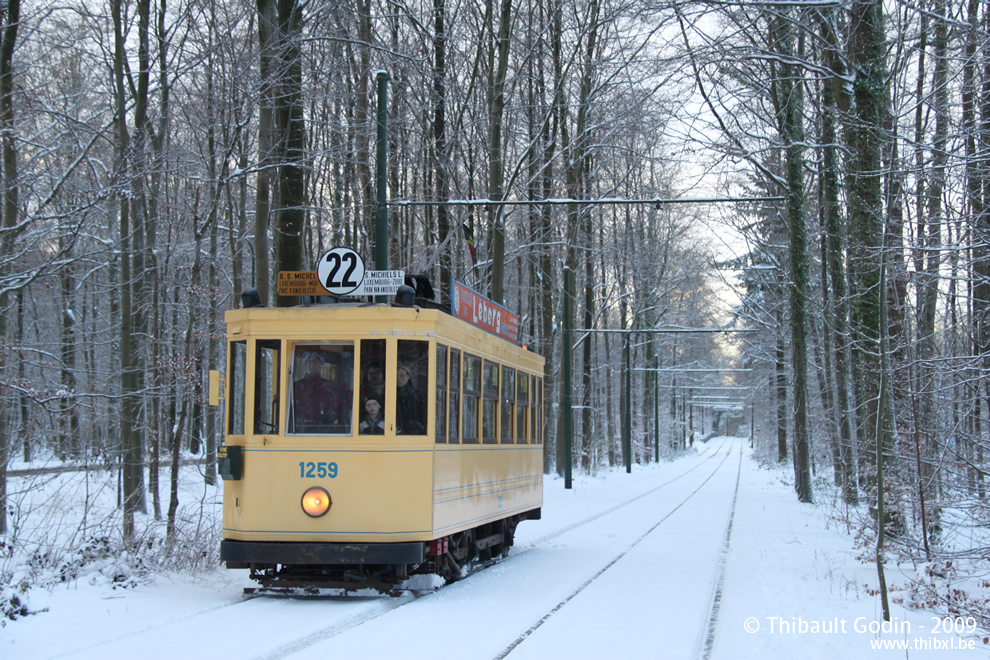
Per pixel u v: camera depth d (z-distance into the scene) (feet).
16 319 85.51
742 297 116.06
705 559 42.29
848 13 44.42
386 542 29.71
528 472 46.70
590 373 136.26
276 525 29.99
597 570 38.22
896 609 28.84
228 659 20.44
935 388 33.58
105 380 51.01
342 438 30.14
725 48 45.16
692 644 23.18
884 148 41.75
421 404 30.63
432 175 92.38
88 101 59.57
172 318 76.28
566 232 102.58
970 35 36.22
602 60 84.94
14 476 50.93
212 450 76.28
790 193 77.25
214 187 56.03
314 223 97.19
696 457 280.72
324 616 26.18
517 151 99.55
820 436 89.04
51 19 52.65
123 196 42.86
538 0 88.94
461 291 36.17
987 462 32.40
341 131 73.92
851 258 44.86
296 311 30.81
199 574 34.83
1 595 25.36
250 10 51.62
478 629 24.72
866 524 40.63
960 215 34.30
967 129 34.50
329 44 66.59
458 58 88.63
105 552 33.32
